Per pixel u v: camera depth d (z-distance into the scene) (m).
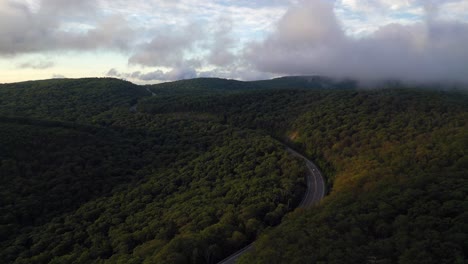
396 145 138.50
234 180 139.62
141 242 103.88
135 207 130.88
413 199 77.31
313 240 69.00
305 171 148.62
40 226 123.50
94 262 95.00
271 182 131.00
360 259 58.88
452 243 57.38
